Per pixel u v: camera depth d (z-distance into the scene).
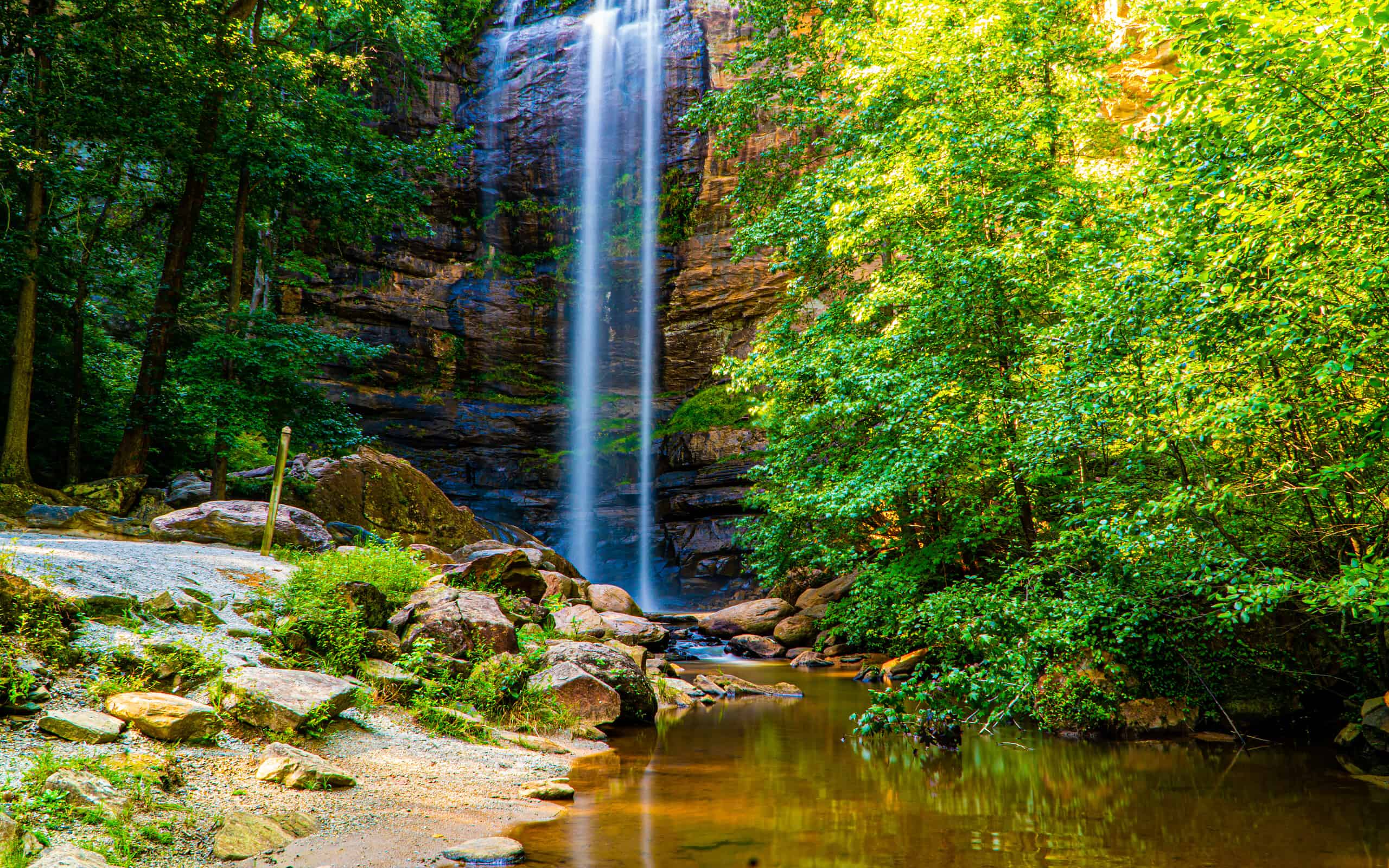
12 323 20.66
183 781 5.54
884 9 15.66
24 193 19.11
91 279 21.62
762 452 31.58
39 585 6.74
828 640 18.55
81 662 6.49
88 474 23.22
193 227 20.81
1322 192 6.60
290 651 8.21
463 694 8.98
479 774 7.04
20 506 16.55
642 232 39.59
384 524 20.80
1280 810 6.82
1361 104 6.53
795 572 23.20
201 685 6.81
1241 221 7.04
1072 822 6.41
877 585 14.71
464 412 36.59
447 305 37.69
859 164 14.48
